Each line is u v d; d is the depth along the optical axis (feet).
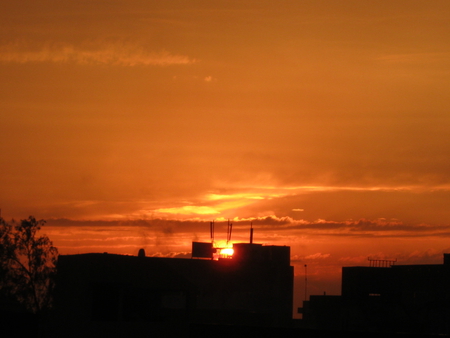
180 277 179.83
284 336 111.75
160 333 164.35
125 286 166.40
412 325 266.36
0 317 158.40
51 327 164.45
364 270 306.14
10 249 173.78
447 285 284.00
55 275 173.37
